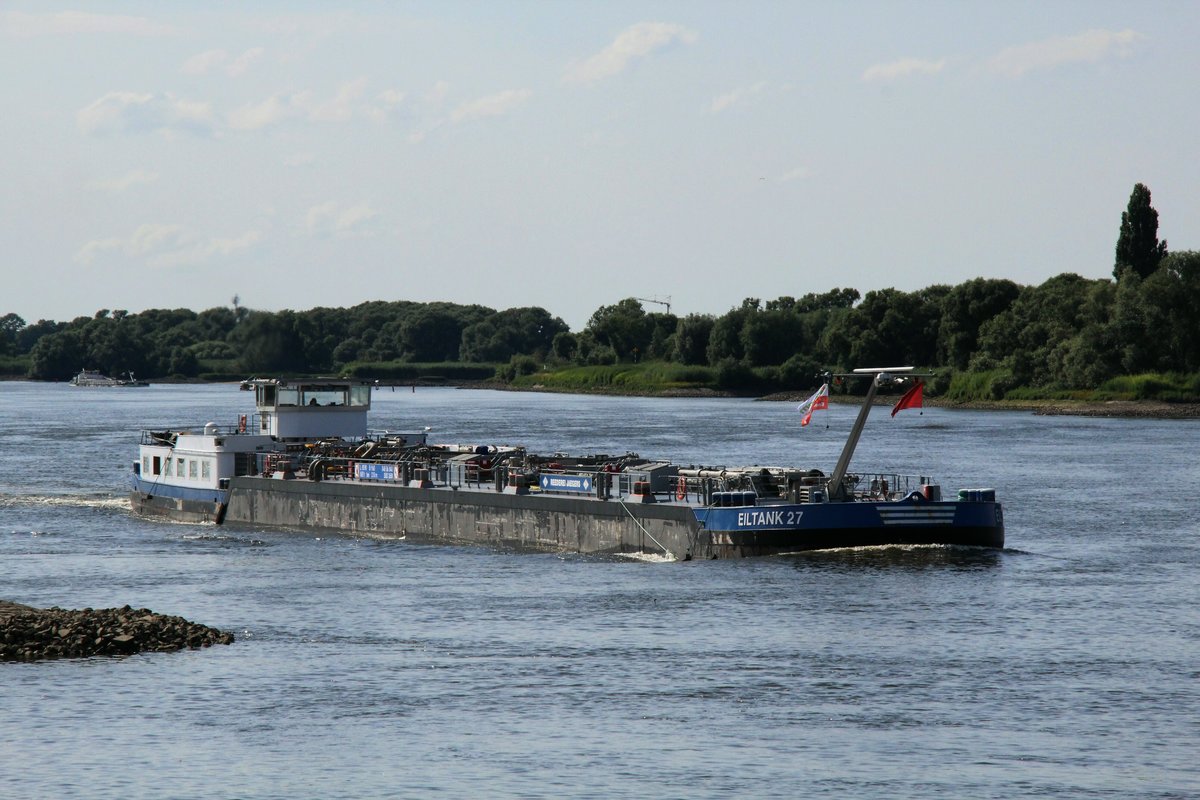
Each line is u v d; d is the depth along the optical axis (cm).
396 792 8400
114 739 9312
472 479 17525
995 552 15175
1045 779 8531
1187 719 9588
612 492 16125
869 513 14700
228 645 11756
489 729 9469
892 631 11975
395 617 12788
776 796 8300
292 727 9538
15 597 14062
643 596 13425
